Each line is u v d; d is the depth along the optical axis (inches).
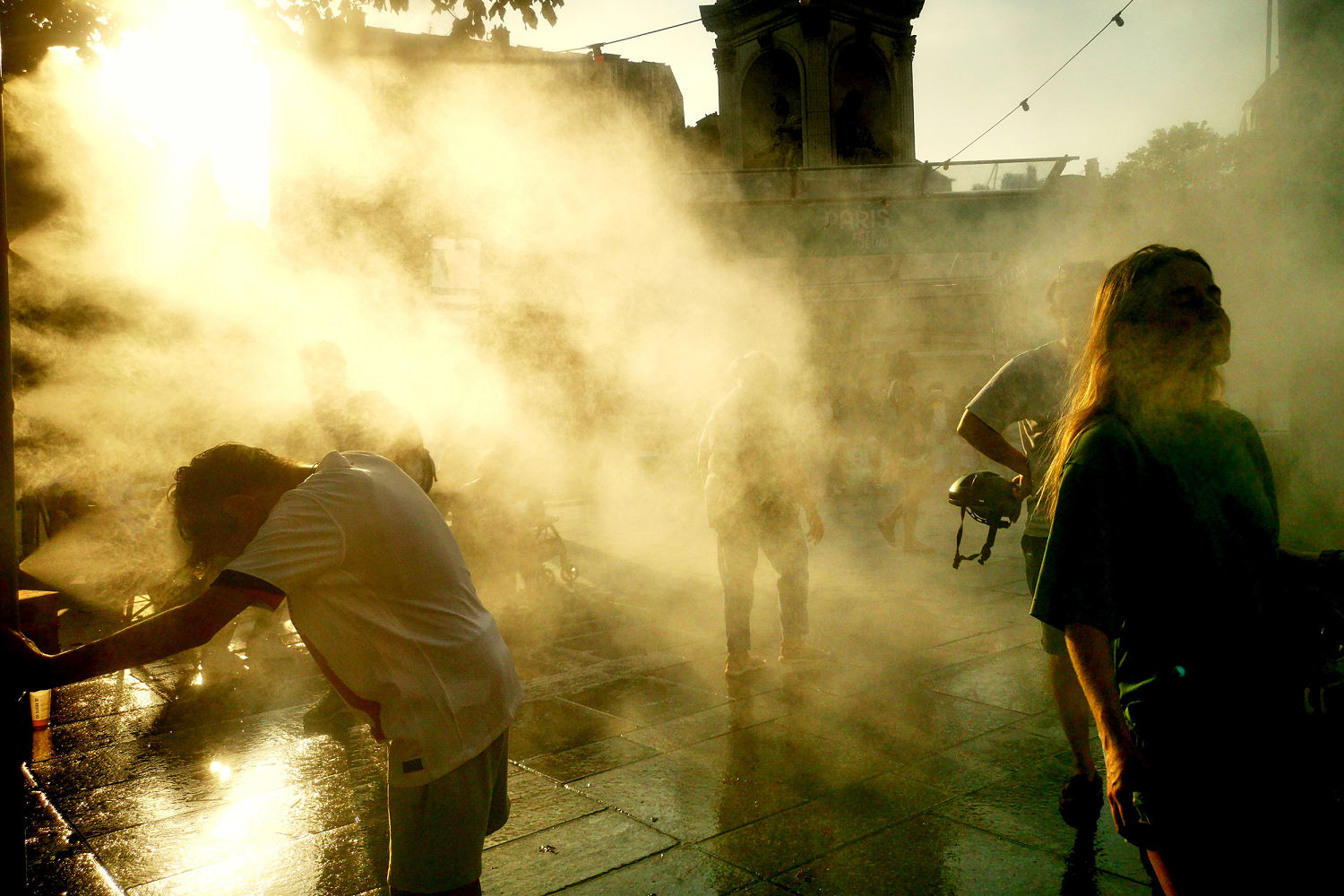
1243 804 60.3
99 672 65.1
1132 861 117.0
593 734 169.2
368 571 73.5
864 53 950.4
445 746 73.8
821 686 193.3
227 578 67.5
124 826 135.0
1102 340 71.7
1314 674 67.6
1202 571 64.1
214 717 183.5
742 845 124.6
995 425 133.4
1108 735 63.2
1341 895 60.2
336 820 136.4
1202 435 68.1
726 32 959.6
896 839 124.9
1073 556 66.1
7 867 69.5
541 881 116.3
